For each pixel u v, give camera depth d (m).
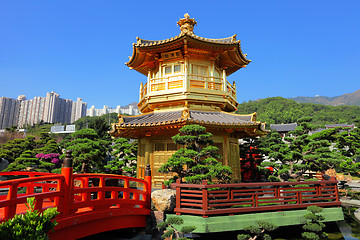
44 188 11.48
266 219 10.84
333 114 122.50
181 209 10.34
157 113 17.97
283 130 65.69
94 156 19.16
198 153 11.66
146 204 11.23
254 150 22.20
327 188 13.62
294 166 18.23
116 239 10.09
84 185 9.63
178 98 16.70
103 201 8.90
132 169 25.00
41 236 4.50
